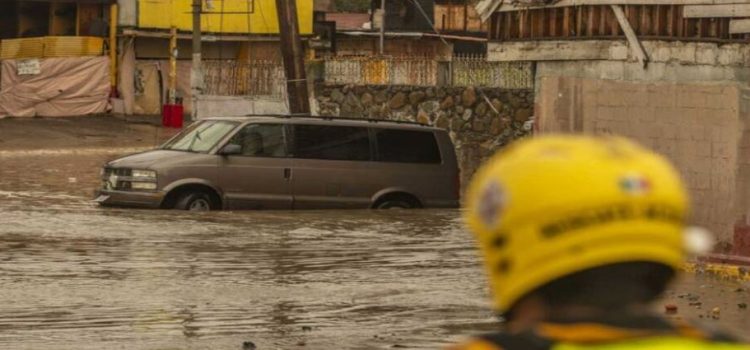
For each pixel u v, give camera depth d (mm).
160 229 18562
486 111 28688
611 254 2080
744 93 16281
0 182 29094
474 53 64875
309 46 60156
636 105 18031
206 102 40125
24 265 14633
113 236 17672
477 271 14797
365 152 23062
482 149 28797
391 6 70250
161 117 55219
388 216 21453
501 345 2080
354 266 15125
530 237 2127
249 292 12953
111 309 11867
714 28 18969
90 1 55250
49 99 53688
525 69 29062
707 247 2230
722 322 11344
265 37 58688
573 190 2102
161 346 10125
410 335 10781
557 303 2127
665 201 2109
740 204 16156
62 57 54344
